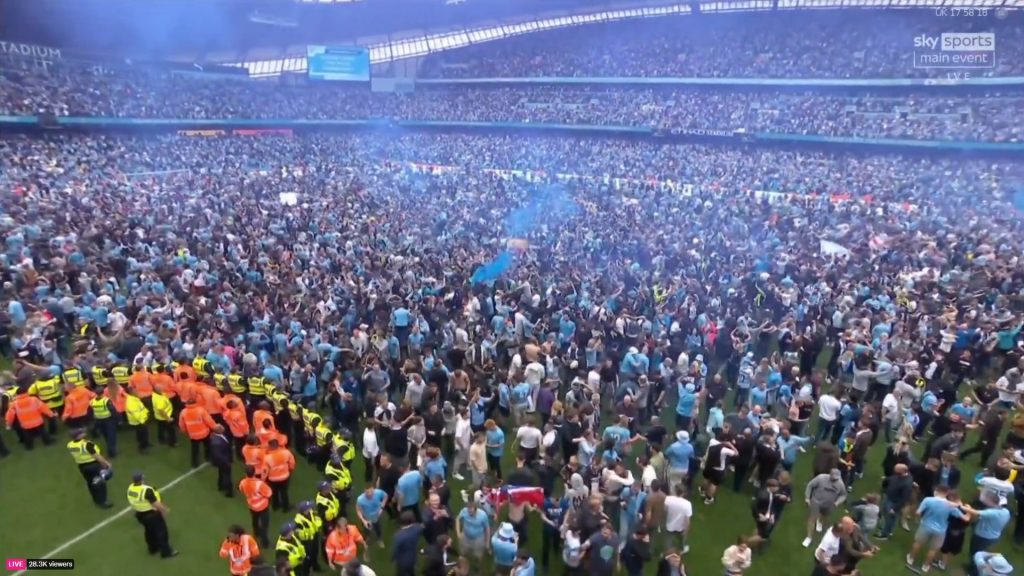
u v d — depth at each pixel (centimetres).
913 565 1161
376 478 1325
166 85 6119
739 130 5644
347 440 1247
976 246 2708
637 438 1268
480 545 1060
